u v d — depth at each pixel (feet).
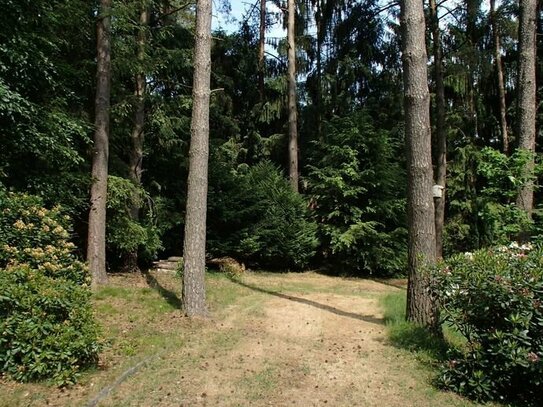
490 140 50.93
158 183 40.24
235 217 39.65
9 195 18.53
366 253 38.70
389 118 51.24
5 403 11.27
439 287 13.91
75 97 25.91
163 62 33.81
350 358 15.92
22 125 20.12
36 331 12.57
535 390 12.15
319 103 53.52
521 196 24.23
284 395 12.83
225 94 50.88
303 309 23.53
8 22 19.66
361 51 50.49
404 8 18.86
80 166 29.58
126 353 15.58
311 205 42.29
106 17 27.20
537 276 11.93
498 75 46.16
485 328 12.67
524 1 26.23
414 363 15.35
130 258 34.96
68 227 20.98
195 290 21.01
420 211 18.35
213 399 12.42
